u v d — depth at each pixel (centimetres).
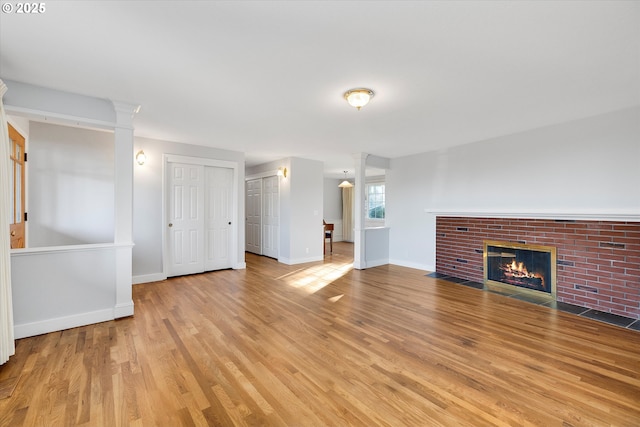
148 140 470
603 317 328
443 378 209
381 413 173
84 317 297
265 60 226
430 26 183
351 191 1060
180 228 510
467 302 378
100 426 161
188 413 171
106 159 434
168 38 197
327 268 590
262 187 739
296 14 172
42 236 395
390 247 643
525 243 422
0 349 217
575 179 378
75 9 167
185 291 420
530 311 346
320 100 304
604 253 350
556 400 185
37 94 272
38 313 276
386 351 247
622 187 341
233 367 221
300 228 648
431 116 355
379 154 593
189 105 320
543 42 200
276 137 459
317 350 248
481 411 175
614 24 179
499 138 456
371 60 225
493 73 245
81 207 418
